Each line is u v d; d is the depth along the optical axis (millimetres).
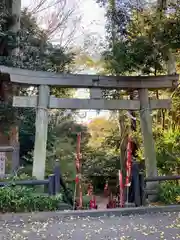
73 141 12211
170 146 8109
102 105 7262
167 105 7480
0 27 9281
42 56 10312
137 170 6418
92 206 7176
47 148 11062
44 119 6961
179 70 8984
